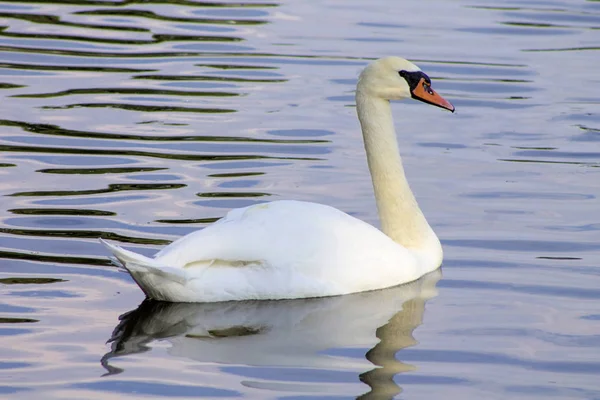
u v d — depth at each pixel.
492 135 20.00
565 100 22.05
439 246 14.41
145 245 14.34
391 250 13.56
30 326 11.90
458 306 12.88
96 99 21.20
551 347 11.71
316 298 13.04
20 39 25.00
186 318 12.28
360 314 12.59
